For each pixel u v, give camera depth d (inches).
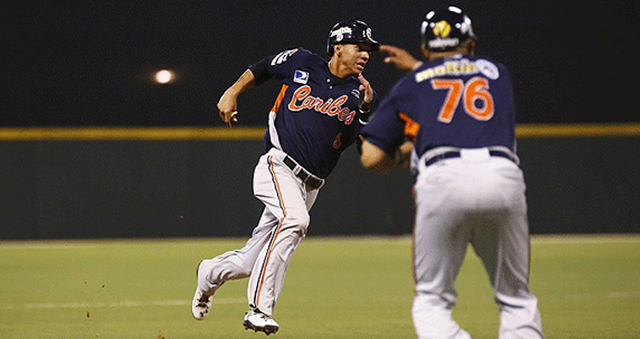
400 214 2016.5
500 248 584.4
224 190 1998.0
